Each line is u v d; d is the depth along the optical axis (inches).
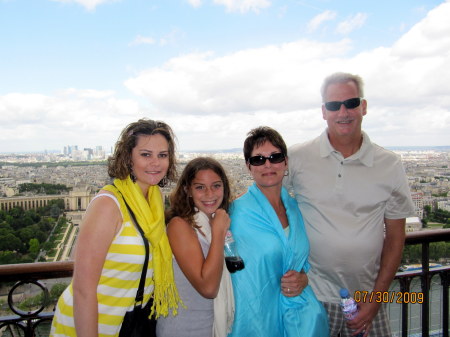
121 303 57.5
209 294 59.6
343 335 84.7
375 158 81.2
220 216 64.2
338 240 79.6
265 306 67.6
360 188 79.7
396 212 82.7
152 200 62.7
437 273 96.6
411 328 94.2
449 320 97.3
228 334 67.6
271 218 72.4
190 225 64.3
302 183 85.5
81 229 54.8
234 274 68.4
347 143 80.2
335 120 78.6
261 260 68.8
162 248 61.1
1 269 69.2
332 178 81.3
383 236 83.4
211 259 60.1
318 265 84.0
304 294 73.2
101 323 56.2
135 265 57.3
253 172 75.3
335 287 83.3
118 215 56.3
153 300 64.0
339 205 80.7
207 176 66.0
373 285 84.8
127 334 59.6
